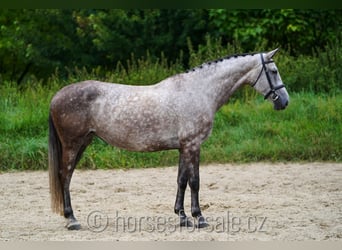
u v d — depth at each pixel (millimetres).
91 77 18781
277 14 22297
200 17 22859
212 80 9453
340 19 23219
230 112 17188
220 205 11234
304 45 23453
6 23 25500
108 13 23734
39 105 17469
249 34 22141
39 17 24297
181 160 9531
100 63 23656
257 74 9516
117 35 22500
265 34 22969
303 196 11977
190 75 9438
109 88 9367
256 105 17656
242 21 22656
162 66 19266
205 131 9352
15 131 16359
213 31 23188
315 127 16359
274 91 9508
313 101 17625
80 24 23203
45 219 10312
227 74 9508
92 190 12789
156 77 18406
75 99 9258
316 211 10719
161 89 9352
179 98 9258
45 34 24016
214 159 15438
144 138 9211
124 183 13445
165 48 23312
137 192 12562
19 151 15359
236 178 13711
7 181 13812
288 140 15922
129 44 22750
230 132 16438
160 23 23391
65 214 9461
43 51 23062
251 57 9562
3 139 15984
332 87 18750
